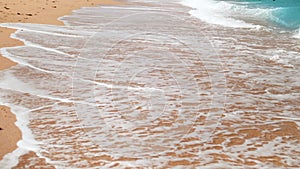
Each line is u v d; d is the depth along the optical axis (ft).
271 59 30.83
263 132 17.87
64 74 25.64
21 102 20.79
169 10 63.82
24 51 31.27
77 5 65.72
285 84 24.80
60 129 17.72
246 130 18.07
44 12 54.44
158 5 72.23
